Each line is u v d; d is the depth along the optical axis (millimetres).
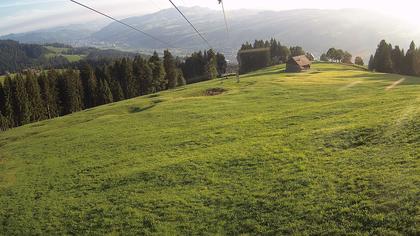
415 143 27062
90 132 62031
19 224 28469
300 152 31812
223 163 33312
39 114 127750
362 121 36719
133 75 156875
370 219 18812
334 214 20359
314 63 184625
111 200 30000
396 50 161500
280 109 58844
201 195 27375
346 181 23828
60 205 31016
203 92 95125
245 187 27203
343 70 139000
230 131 46281
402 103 42031
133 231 24125
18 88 121625
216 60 196875
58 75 139375
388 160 25266
